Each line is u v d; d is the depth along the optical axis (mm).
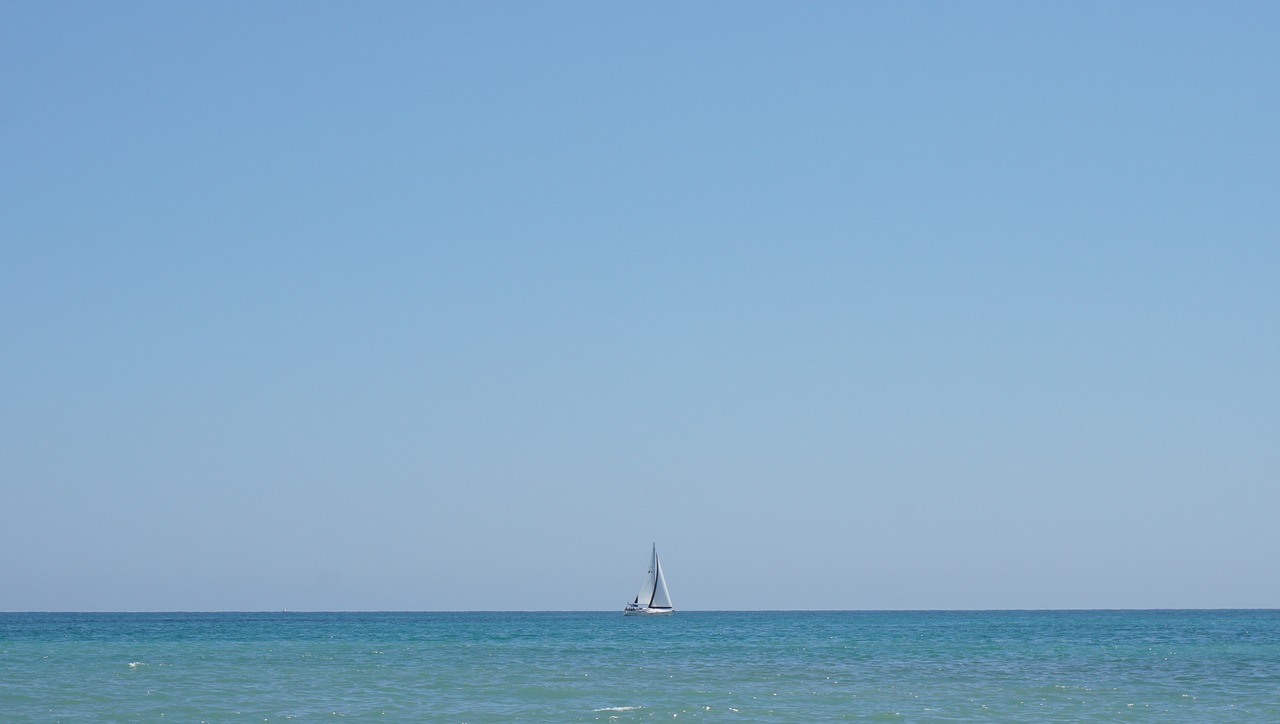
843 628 162125
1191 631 143625
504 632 138625
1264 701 49000
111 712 43750
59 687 53531
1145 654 85188
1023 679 60281
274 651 86688
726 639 115688
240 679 58562
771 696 50531
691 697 50000
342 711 44312
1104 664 72875
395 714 43500
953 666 70812
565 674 62938
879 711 44812
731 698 49594
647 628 159250
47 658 76875
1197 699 49750
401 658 77812
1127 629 153750
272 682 56781
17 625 172500
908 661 76125
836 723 41312
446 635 126312
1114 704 47656
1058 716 43531
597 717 42688
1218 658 79938
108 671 64062
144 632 135125
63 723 40531
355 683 56406
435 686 54812
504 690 52844
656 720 42000
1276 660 77375
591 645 99812
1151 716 43688
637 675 62469
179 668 66812
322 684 55750
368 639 112500
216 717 42375
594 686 55094
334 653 83938
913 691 53062
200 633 131750
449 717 42688
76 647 92875
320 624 184125
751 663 73500
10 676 60125
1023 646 98750
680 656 81812
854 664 72688
